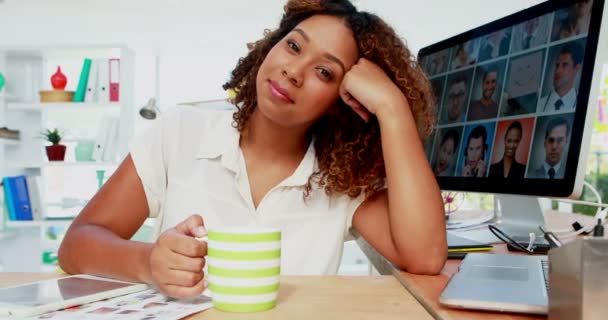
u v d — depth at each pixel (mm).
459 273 672
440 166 1266
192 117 1159
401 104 965
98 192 1040
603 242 394
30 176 3836
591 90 857
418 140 958
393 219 889
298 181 1057
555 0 971
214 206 1051
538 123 963
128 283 660
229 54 5727
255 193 1080
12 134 3758
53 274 757
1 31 5141
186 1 4352
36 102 3932
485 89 1131
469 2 4336
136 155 1065
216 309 574
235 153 1069
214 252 573
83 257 745
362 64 998
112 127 3896
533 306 520
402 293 654
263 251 564
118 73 3895
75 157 4000
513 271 679
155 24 4934
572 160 868
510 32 1086
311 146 1103
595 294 392
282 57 962
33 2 4324
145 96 5637
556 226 1286
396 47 1056
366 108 1022
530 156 967
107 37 5324
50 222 3693
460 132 1198
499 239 1149
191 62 5773
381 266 1023
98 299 592
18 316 518
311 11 1020
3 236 3668
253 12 4633
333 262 1069
